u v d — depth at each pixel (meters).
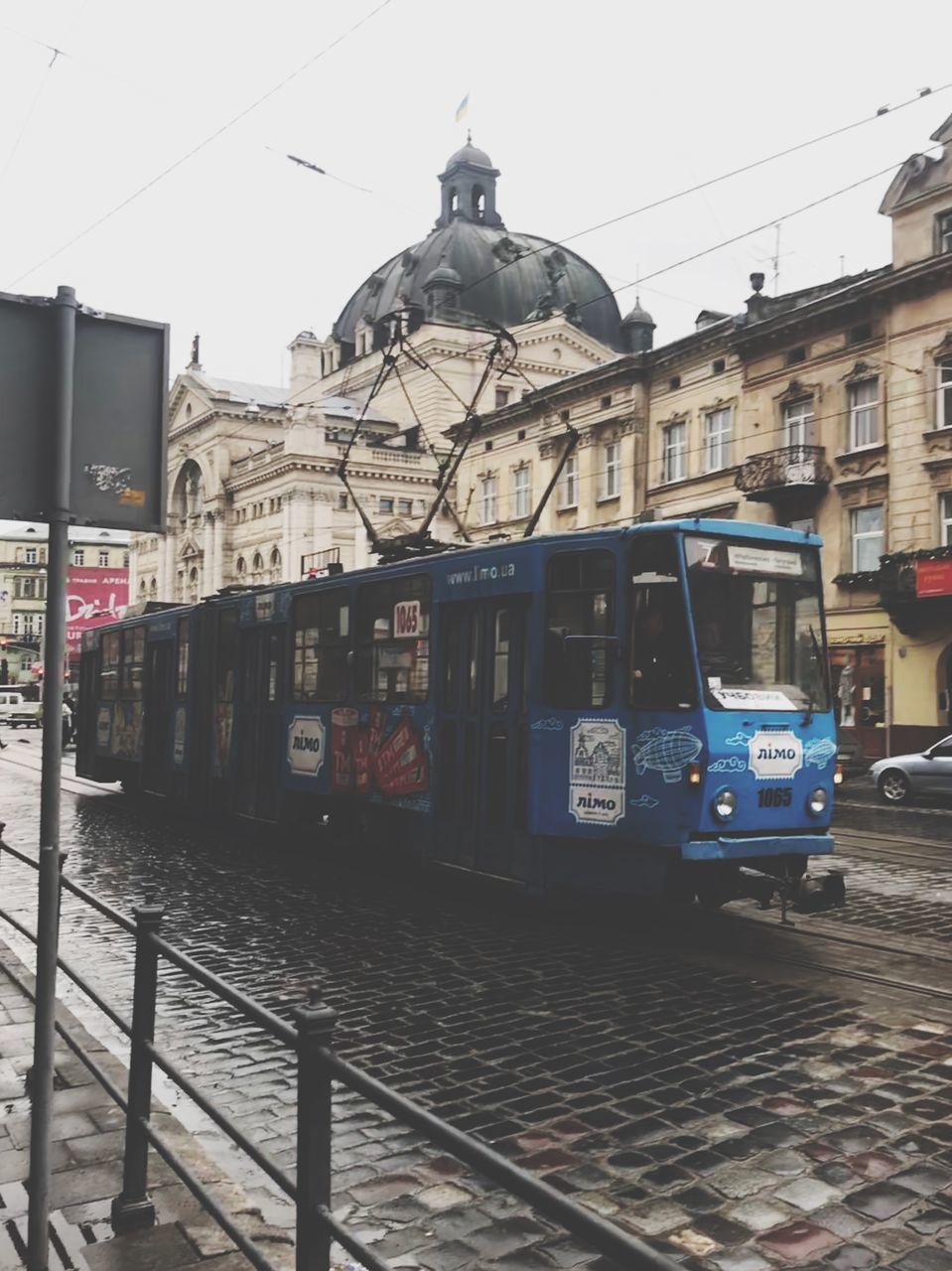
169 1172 4.13
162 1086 5.67
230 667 16.09
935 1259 3.82
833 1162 4.59
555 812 9.30
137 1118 3.67
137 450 3.49
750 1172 4.50
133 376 3.50
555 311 64.12
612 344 69.25
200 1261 3.42
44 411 3.36
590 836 9.02
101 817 17.80
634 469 35.50
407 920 9.70
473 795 10.36
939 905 10.31
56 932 3.41
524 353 63.03
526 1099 5.34
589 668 9.23
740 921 9.60
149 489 3.51
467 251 66.50
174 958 3.44
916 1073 5.65
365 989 7.41
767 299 31.80
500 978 7.66
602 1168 4.55
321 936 9.05
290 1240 3.59
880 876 12.02
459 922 9.62
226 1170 4.64
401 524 63.78
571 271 69.00
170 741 18.08
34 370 3.35
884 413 28.19
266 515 67.69
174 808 18.69
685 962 8.10
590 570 9.33
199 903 10.52
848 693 29.25
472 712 10.46
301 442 63.09
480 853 10.19
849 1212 4.15
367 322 69.62
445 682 10.95
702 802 8.39
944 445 26.78
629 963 8.09
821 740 9.14
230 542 72.75
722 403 32.78
